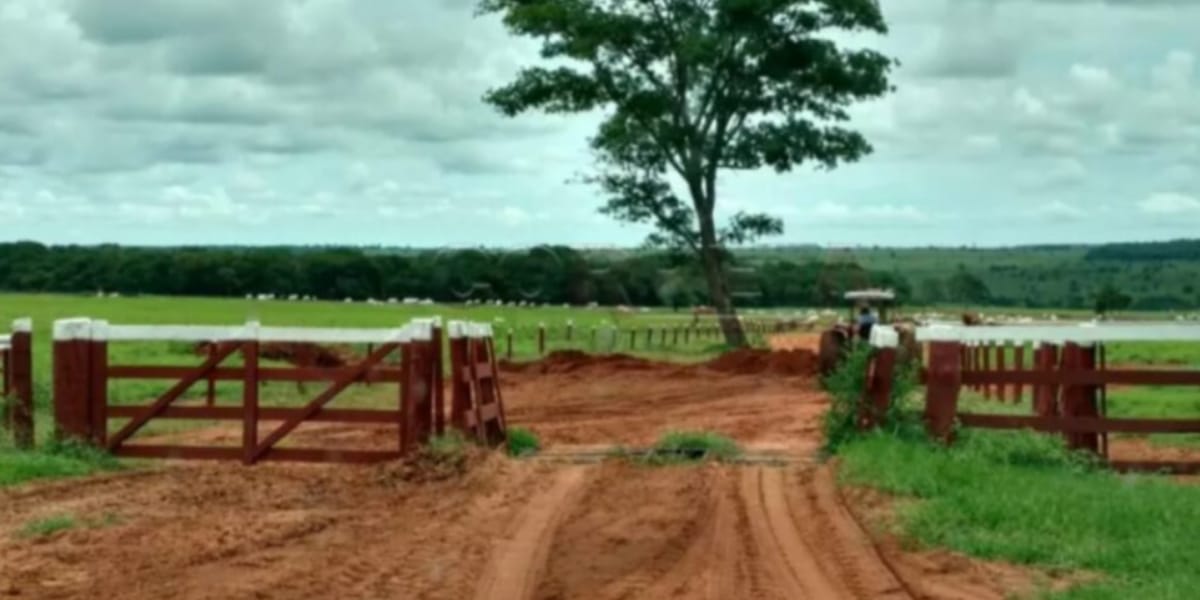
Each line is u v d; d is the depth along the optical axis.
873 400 24.05
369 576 15.54
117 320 79.19
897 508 19.44
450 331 24.75
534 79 65.94
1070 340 23.28
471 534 18.09
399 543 17.45
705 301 78.31
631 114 65.38
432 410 24.20
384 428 30.45
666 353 65.31
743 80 65.81
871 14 64.75
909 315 63.69
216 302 115.56
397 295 109.12
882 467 21.42
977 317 54.88
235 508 20.02
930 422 23.48
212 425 30.66
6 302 114.56
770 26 64.25
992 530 17.75
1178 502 18.83
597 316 79.94
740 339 67.06
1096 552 16.38
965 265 137.88
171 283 138.25
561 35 65.44
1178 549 16.41
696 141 66.44
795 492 21.34
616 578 15.58
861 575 15.71
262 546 17.20
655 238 68.25
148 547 17.06
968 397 37.00
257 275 134.88
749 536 18.02
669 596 14.71
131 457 24.42
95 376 24.47
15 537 17.59
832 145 66.31
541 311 82.62
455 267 87.81
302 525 18.61
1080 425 23.09
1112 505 18.55
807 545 17.44
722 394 43.97
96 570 15.75
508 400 41.81
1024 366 40.22
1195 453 26.72
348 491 21.56
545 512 19.70
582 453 26.64
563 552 16.97
